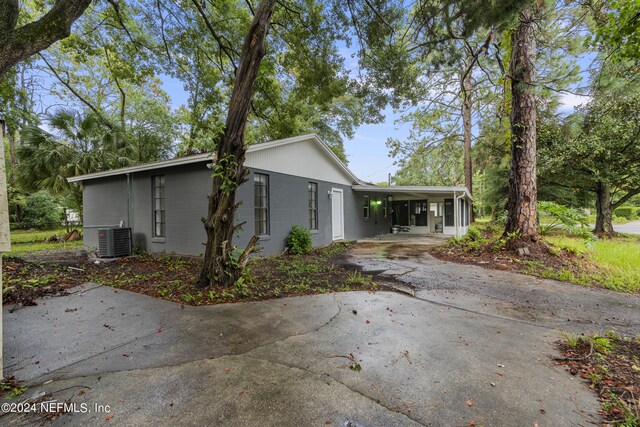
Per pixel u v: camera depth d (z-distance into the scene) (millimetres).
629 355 2672
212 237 4898
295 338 3059
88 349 2838
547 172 13336
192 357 2670
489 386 2205
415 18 6633
